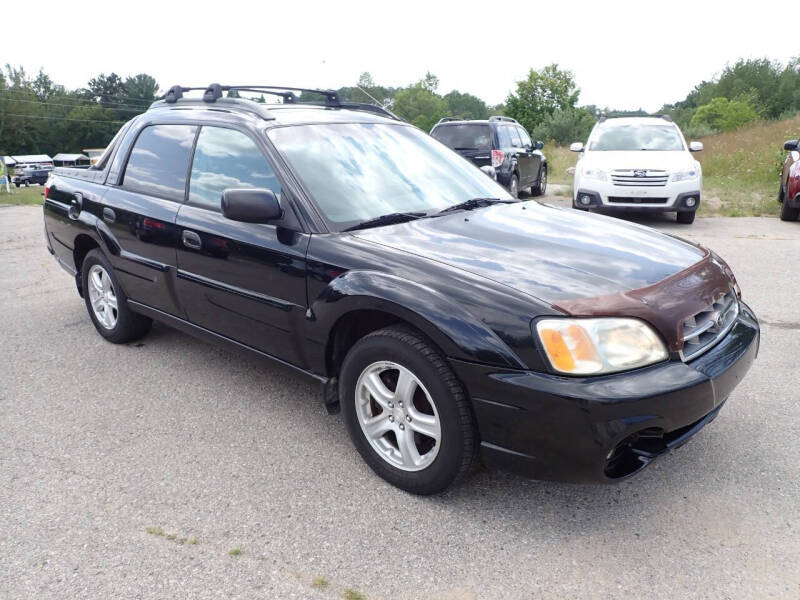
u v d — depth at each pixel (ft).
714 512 8.37
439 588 7.10
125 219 12.92
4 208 50.42
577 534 8.00
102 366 13.56
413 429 8.63
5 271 23.24
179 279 11.85
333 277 9.09
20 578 7.28
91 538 7.98
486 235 9.63
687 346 8.02
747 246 25.17
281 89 13.32
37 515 8.44
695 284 8.55
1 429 10.85
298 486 9.09
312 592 7.04
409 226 9.91
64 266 15.92
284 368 10.49
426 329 7.98
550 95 150.41
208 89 12.53
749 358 8.79
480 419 7.83
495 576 7.27
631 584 7.11
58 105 343.05
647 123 35.22
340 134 11.54
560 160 72.28
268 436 10.55
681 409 7.53
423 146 12.69
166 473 9.46
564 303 7.57
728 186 46.78
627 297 7.80
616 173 30.66
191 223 11.35
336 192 10.25
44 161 254.27
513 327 7.54
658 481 9.11
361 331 9.60
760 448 9.87
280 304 9.95
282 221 9.93
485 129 36.86
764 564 7.38
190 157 12.02
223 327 11.33
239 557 7.61
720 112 171.32
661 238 10.37
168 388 12.44
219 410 11.50
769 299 17.54
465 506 8.60
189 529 8.15
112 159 14.11
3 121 276.00
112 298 14.52
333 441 10.38
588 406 7.13
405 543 7.86
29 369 13.44
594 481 7.57
